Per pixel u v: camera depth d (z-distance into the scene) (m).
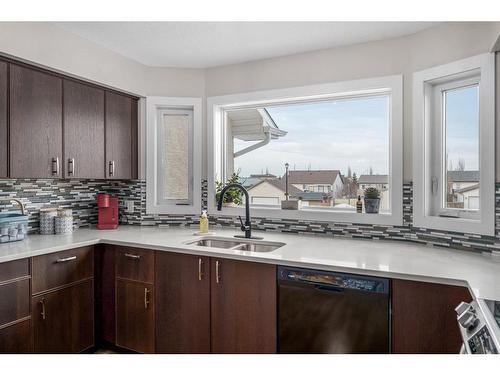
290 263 1.93
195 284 2.24
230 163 3.25
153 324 2.38
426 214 2.32
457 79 2.20
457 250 2.13
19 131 2.23
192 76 3.16
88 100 2.70
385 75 2.47
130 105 3.08
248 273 2.07
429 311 1.62
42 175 2.37
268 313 2.01
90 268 2.49
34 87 2.32
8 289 1.97
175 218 3.20
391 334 1.70
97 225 3.10
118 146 2.96
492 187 1.94
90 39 2.58
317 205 2.86
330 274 1.84
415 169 2.34
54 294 2.23
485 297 1.31
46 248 2.17
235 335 2.12
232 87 3.05
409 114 2.40
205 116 3.17
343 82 2.60
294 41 2.55
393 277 1.68
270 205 3.06
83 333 2.43
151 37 2.54
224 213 3.09
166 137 3.24
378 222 2.50
